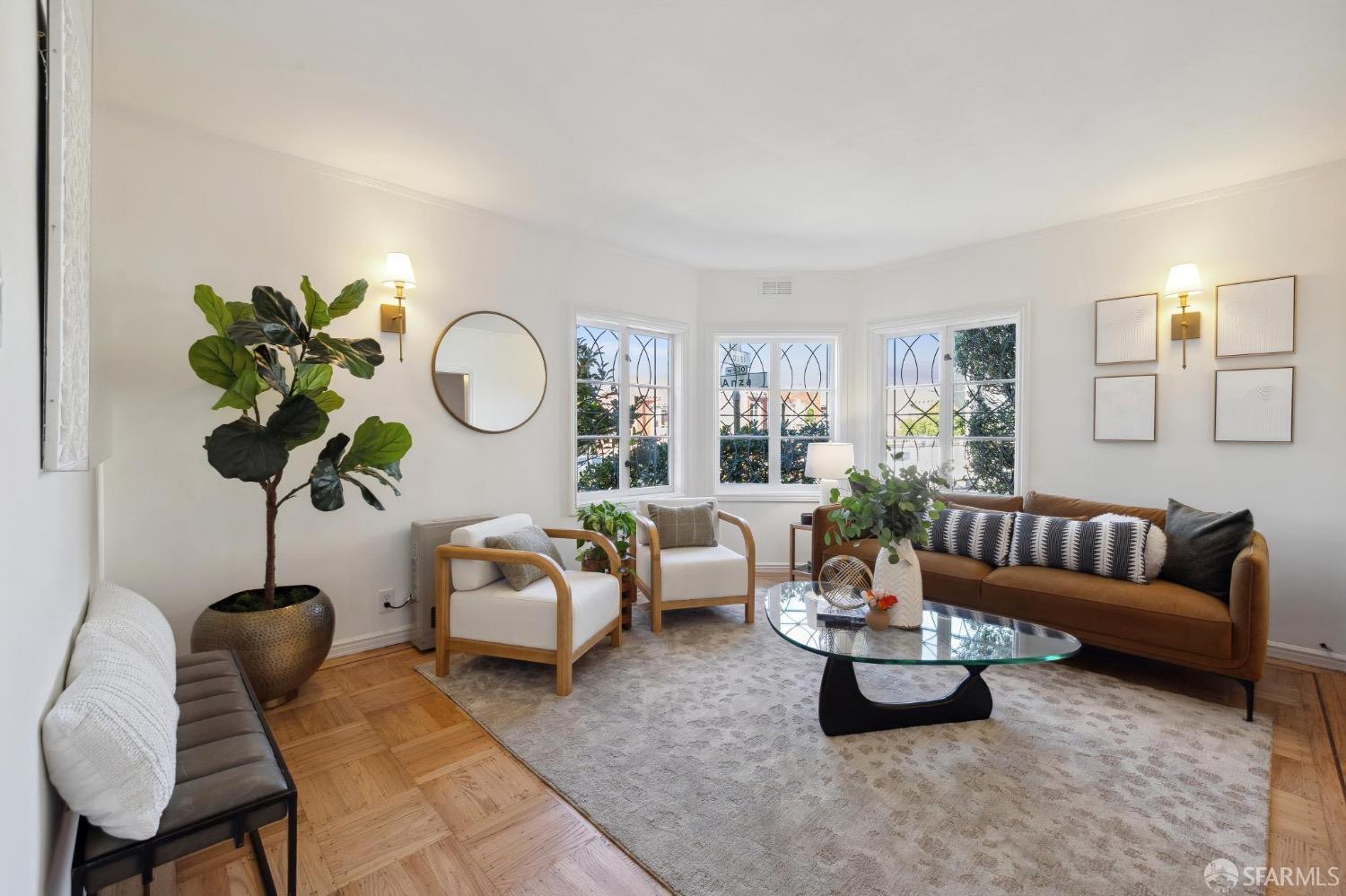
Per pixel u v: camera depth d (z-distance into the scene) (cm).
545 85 231
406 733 231
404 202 327
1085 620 277
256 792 127
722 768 206
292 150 283
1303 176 302
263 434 223
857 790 193
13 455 79
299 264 291
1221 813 181
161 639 163
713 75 224
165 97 238
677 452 487
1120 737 227
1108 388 363
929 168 303
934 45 206
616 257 436
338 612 306
